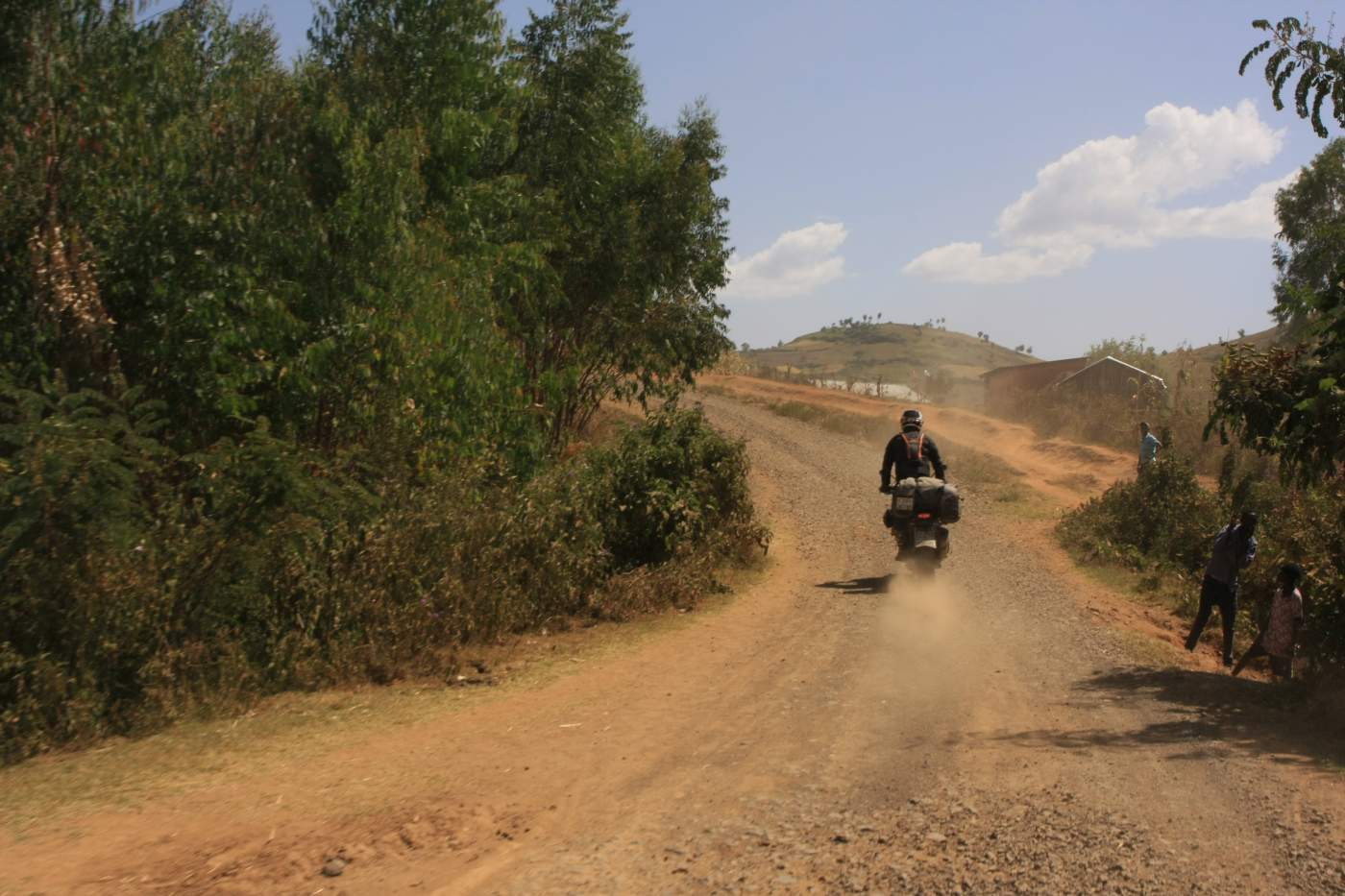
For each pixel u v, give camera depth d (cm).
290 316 984
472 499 1012
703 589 1158
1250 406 848
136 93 1024
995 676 816
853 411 3644
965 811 494
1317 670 848
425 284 1091
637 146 1900
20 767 586
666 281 2025
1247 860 423
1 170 910
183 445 957
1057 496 2114
